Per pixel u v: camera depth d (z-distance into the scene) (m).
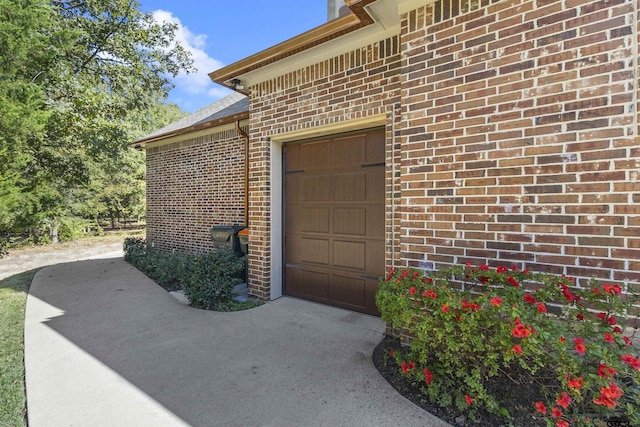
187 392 2.75
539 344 2.05
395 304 2.66
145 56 12.00
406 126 3.39
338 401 2.60
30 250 13.30
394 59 3.79
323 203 5.04
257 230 5.34
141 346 3.67
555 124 2.60
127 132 11.30
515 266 2.77
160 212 9.49
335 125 4.40
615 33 2.37
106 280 7.10
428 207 3.25
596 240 2.45
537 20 2.67
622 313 2.14
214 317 4.60
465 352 2.42
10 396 2.72
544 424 2.18
